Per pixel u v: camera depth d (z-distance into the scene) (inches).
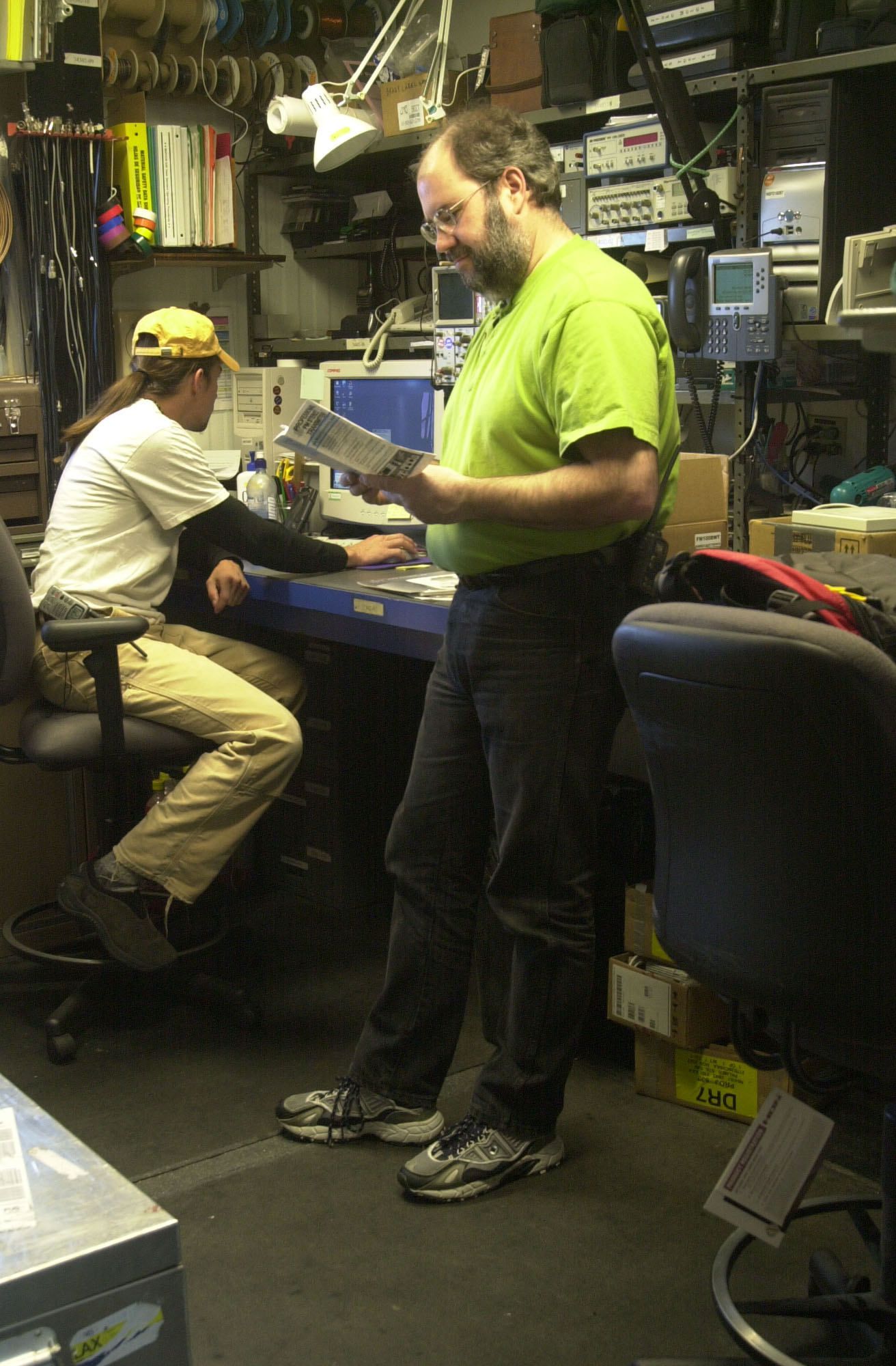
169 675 95.0
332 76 151.3
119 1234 30.5
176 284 148.5
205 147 136.3
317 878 125.8
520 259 69.2
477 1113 78.4
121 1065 94.0
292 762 94.4
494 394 69.9
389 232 150.6
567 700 70.7
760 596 57.2
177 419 102.5
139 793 113.3
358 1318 65.9
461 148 68.6
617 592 71.4
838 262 97.3
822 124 94.8
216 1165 80.4
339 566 102.9
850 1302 56.7
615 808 90.3
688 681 49.8
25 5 116.7
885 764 44.7
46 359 125.6
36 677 98.0
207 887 105.1
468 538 71.3
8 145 125.9
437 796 77.4
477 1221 74.2
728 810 50.6
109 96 135.3
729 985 52.3
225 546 98.5
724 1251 59.6
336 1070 92.8
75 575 97.3
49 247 124.0
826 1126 56.0
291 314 159.3
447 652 75.9
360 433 65.1
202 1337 64.4
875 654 44.6
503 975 86.2
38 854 114.3
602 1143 82.4
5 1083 37.1
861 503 95.3
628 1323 65.2
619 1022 88.7
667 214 108.0
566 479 66.1
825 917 47.7
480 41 148.5
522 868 73.4
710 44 101.8
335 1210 75.5
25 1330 29.4
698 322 102.8
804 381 109.7
